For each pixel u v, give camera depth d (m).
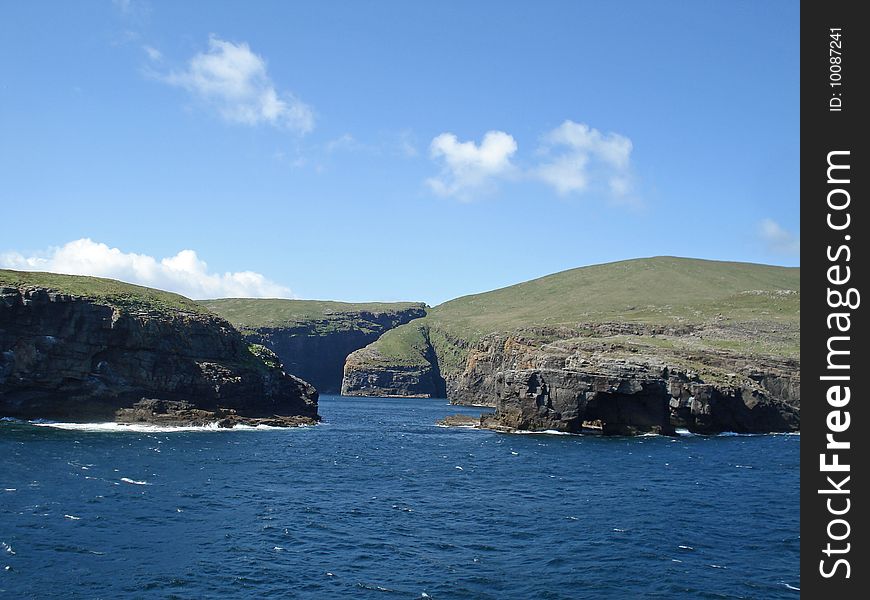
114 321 113.75
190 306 135.38
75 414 110.25
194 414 118.38
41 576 37.28
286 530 48.84
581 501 61.25
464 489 66.88
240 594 36.19
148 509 53.19
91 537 44.78
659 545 46.38
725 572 40.88
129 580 37.47
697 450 103.25
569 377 129.00
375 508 57.09
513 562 42.53
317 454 90.69
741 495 64.69
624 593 37.28
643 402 129.50
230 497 59.28
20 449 79.00
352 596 36.38
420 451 98.44
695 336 196.50
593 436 124.44
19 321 108.38
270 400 138.88
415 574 40.03
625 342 164.62
